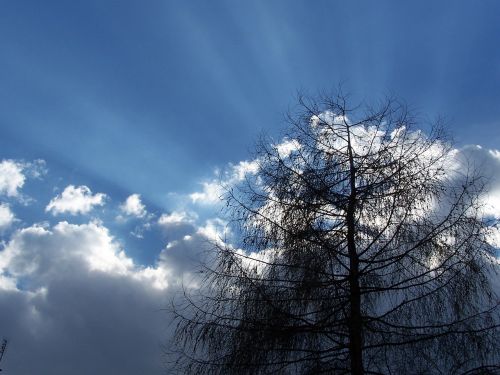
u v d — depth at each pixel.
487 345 7.82
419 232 8.73
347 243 9.03
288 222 9.23
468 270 8.30
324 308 8.40
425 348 7.96
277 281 8.76
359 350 8.06
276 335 8.29
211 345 8.46
